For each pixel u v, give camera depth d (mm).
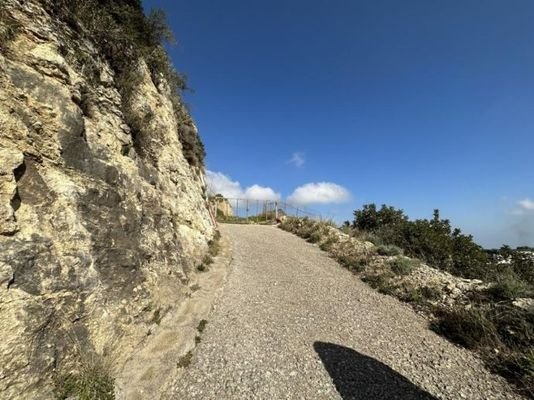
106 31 7207
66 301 4066
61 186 4688
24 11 4863
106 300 4836
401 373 5465
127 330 5129
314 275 11172
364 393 4941
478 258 12992
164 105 11250
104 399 3824
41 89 4781
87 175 5375
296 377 5316
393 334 6902
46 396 3398
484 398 4734
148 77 10172
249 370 5453
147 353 5293
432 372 5461
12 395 3107
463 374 5363
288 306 8375
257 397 4789
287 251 14688
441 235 14609
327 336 6785
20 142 4195
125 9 8766
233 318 7414
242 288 9406
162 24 10172
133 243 6137
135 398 4227
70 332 3982
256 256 13383
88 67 6273
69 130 5121
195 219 11539
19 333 3332
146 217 7105
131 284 5609
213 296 8258
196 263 9852
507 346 5871
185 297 7656
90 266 4695
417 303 8406
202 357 5750
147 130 8906
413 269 10336
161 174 9414
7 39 4496
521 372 5133
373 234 16562
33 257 3801
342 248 14336
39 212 4199
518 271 10961
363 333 6938
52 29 5379
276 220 28859
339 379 5289
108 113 6773
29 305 3545
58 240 4312
